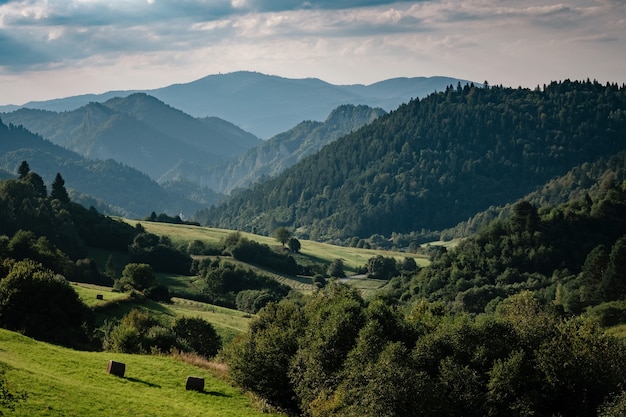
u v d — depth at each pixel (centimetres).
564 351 4722
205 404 4525
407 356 4659
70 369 4525
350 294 6209
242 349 5350
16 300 6531
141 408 3909
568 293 12700
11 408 3222
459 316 5591
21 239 12338
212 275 16325
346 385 4538
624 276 12031
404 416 4253
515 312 7025
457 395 4447
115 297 9869
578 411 4588
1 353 4419
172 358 5816
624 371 4778
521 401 4450
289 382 5172
